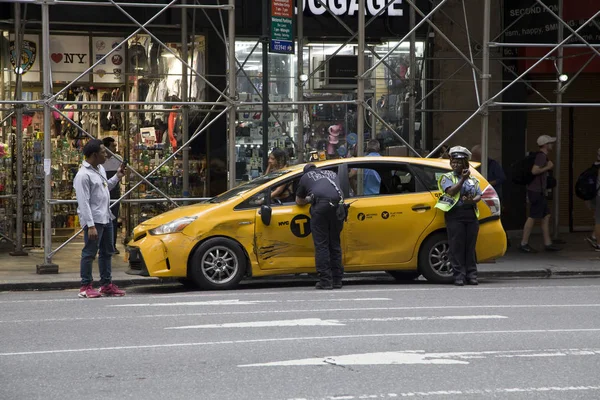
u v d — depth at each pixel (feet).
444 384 27.81
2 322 39.93
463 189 51.85
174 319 40.37
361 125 60.85
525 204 80.07
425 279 57.52
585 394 26.68
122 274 57.52
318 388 27.27
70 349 33.42
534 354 32.27
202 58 73.87
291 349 33.12
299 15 72.33
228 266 50.80
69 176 73.92
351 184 55.16
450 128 77.61
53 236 74.18
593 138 83.25
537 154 69.67
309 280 57.11
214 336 35.86
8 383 28.07
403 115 77.25
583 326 38.24
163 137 74.69
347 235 51.75
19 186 67.05
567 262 64.08
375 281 56.70
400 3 76.64
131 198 73.92
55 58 72.23
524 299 46.91
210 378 28.58
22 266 61.11
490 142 78.74
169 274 49.93
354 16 75.87
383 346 33.63
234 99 59.52
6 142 71.82
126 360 31.35
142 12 72.95
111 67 73.26
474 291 50.16
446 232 53.31
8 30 71.26
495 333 36.40
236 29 74.38
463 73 77.41
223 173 74.38
